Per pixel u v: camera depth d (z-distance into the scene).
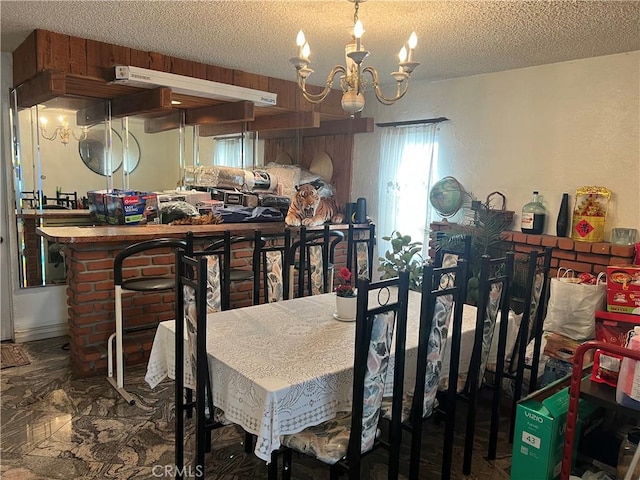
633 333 1.69
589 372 1.92
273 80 4.04
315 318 2.30
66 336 3.79
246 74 3.83
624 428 1.93
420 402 1.88
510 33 2.67
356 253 3.45
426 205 4.16
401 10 2.35
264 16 2.49
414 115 4.26
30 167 3.60
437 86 4.05
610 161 3.10
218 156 4.66
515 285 3.35
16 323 3.62
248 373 1.66
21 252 3.62
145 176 4.20
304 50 2.04
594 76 3.13
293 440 1.71
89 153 3.85
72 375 3.06
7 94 3.45
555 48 2.94
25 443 2.30
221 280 2.81
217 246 2.73
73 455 2.22
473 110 3.81
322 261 3.20
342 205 4.84
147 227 3.37
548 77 3.36
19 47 3.14
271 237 3.33
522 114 3.52
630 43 2.80
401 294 1.66
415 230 4.26
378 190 4.59
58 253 3.75
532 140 3.47
